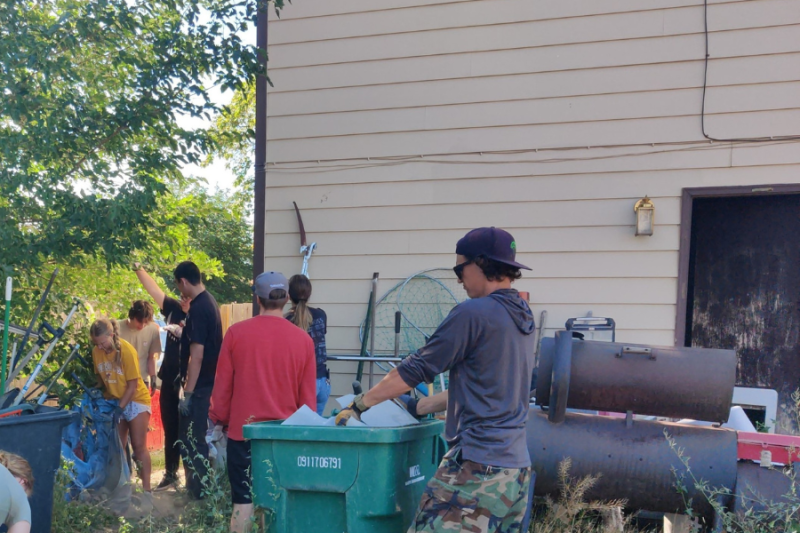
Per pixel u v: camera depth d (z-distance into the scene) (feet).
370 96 19.45
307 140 19.94
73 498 15.74
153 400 25.55
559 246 17.71
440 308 18.65
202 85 17.48
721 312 17.80
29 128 15.44
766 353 17.44
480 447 8.04
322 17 19.93
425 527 8.13
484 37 18.53
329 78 19.81
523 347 8.40
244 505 12.21
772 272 17.46
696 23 16.90
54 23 16.10
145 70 17.13
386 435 8.75
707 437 11.10
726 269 17.80
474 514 7.98
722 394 10.60
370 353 18.75
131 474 18.72
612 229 17.37
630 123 17.33
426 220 18.88
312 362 13.01
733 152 16.57
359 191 19.45
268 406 12.28
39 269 16.51
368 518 8.85
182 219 18.84
